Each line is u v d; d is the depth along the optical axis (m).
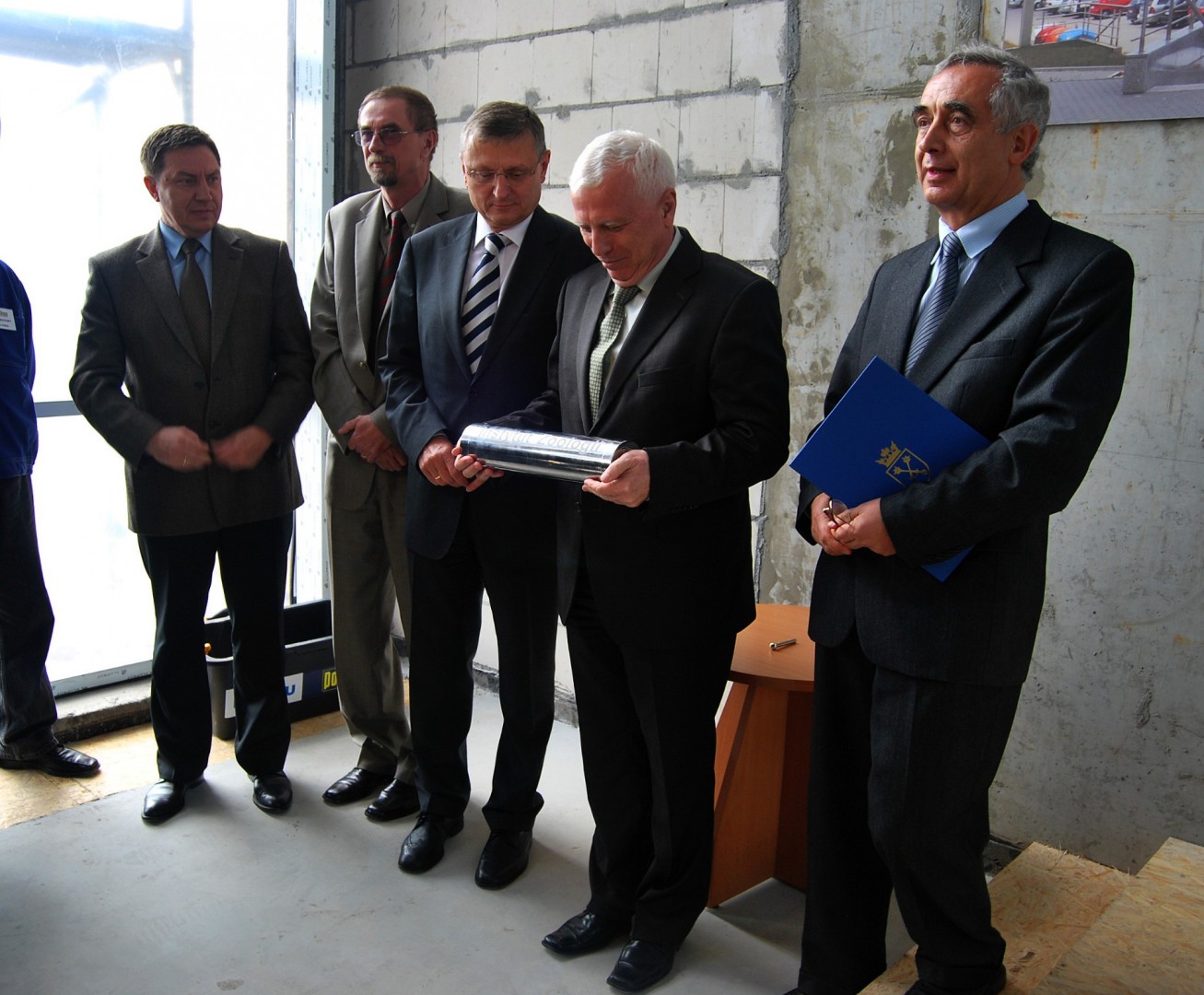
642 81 2.83
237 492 2.47
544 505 2.17
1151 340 2.04
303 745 2.99
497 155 2.04
